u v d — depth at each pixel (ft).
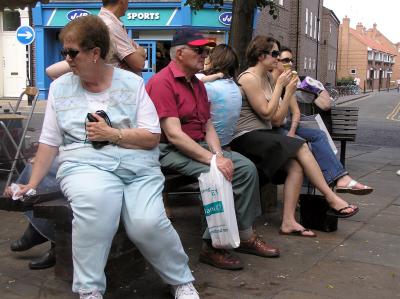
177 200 17.46
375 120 64.44
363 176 23.66
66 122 9.64
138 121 9.93
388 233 14.80
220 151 12.16
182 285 9.82
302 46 103.24
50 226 11.28
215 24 65.36
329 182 14.69
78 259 9.08
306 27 106.93
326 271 11.80
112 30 12.26
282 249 13.24
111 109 9.74
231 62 13.71
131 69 12.83
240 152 14.12
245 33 21.45
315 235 14.30
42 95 68.39
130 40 12.83
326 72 145.69
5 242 13.24
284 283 11.07
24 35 52.49
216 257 11.86
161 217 9.30
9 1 22.47
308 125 16.29
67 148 9.66
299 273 11.64
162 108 11.60
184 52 11.74
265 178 14.16
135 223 9.17
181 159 11.76
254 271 11.72
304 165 14.12
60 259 10.53
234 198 12.09
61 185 9.54
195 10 26.99
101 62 9.55
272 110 14.08
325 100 20.20
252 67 14.62
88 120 9.50
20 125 20.45
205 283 11.01
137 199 9.37
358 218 16.33
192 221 15.35
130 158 9.61
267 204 16.58
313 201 14.73
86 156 9.45
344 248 13.42
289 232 14.42
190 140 11.62
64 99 9.72
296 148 13.60
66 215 10.01
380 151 33.27
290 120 16.79
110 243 9.29
